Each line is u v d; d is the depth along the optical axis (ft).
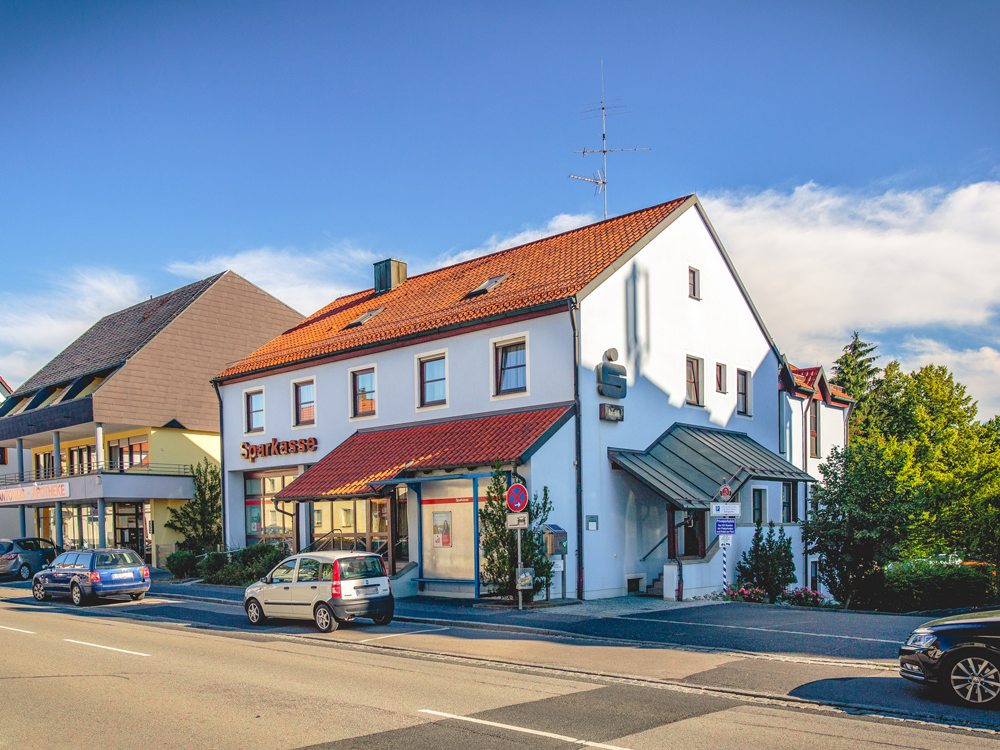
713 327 85.46
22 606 72.43
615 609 59.41
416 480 68.28
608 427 70.03
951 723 27.04
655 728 26.45
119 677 35.99
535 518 62.28
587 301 68.85
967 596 94.43
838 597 82.38
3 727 27.12
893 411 178.81
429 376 80.33
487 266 91.76
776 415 95.45
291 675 36.37
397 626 54.29
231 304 127.85
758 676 34.94
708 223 85.92
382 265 107.14
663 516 75.77
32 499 121.19
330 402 90.89
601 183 90.48
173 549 114.52
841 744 24.41
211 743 24.97
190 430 119.44
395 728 26.58
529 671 37.40
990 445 111.45
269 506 101.91
